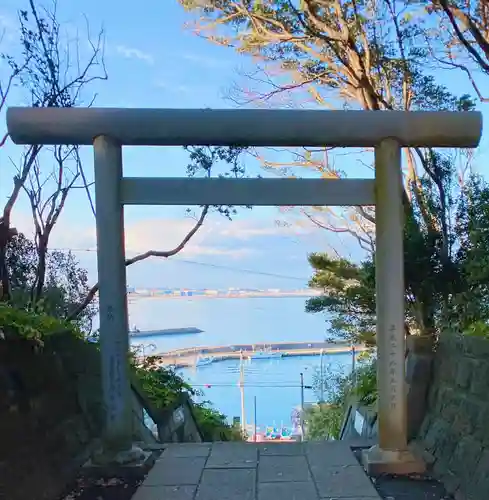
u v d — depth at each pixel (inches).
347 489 142.1
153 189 162.9
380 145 160.6
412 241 195.3
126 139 161.3
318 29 264.1
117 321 162.2
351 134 158.9
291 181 163.3
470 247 187.2
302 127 158.2
